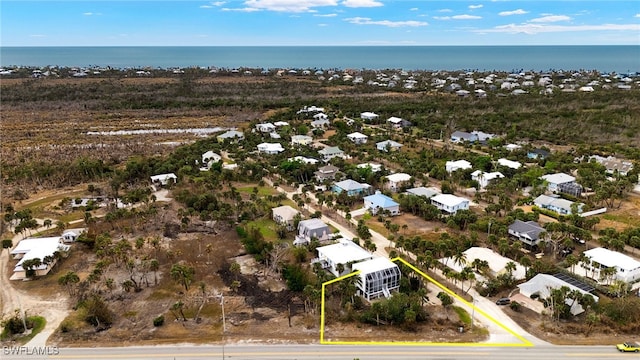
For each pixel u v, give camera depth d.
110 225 88.12
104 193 108.62
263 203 96.50
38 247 75.81
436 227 88.00
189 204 97.81
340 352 51.81
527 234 78.38
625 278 65.94
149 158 129.75
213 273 71.88
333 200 102.50
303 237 82.75
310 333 55.84
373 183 113.44
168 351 52.16
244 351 52.06
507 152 136.25
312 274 70.00
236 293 66.06
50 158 132.38
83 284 67.44
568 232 79.81
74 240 82.50
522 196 104.81
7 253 78.50
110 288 64.88
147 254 77.19
